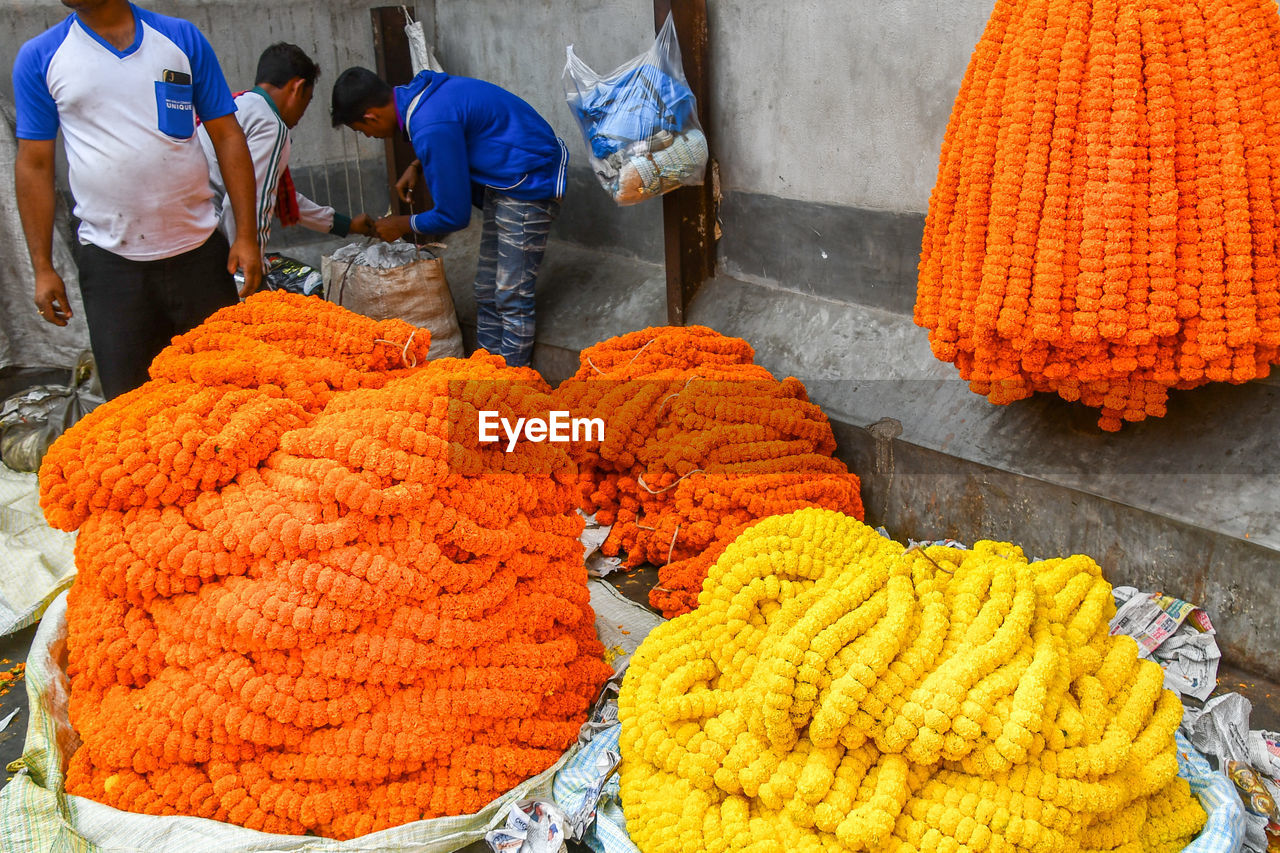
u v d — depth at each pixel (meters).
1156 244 2.19
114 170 3.11
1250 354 2.21
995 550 2.13
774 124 3.60
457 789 2.10
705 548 2.89
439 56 5.07
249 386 2.40
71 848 1.97
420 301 4.32
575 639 2.41
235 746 2.06
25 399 3.96
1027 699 1.76
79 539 2.15
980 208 2.37
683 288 3.97
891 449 3.16
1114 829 1.82
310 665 2.02
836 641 1.86
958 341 2.54
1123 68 2.15
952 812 1.77
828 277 3.61
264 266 4.11
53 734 2.22
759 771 1.88
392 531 2.08
